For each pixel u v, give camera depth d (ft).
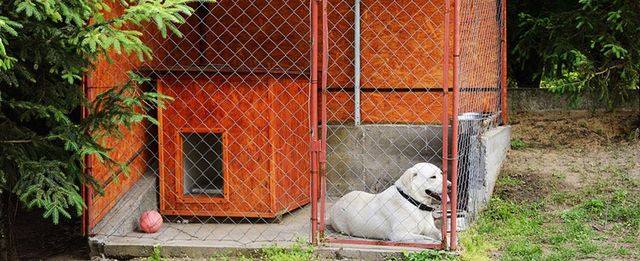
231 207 23.90
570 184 27.76
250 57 29.45
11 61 17.20
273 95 23.49
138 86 23.73
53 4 17.35
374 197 22.09
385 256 20.11
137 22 18.52
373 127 27.48
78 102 19.95
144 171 25.50
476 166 25.49
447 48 19.77
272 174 23.61
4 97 19.57
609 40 33.27
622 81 34.81
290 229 23.06
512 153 31.68
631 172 28.60
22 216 26.73
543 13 38.09
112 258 21.30
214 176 25.67
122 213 22.75
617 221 24.03
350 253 20.30
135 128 24.61
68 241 23.61
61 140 19.99
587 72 33.88
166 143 24.07
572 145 33.01
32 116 21.50
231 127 23.71
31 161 18.63
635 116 35.47
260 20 29.32
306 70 28.43
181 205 24.12
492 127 29.66
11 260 20.85
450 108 27.02
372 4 27.61
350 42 28.07
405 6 27.32
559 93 34.88
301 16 28.96
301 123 25.54
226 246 20.89
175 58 27.45
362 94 27.89
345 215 22.34
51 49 18.53
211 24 29.60
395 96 27.63
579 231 22.95
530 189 27.48
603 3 33.96
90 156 21.11
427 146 27.02
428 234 21.72
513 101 37.55
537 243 21.89
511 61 42.47
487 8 29.89
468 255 19.94
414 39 27.32
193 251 20.95
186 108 23.84
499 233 22.77
